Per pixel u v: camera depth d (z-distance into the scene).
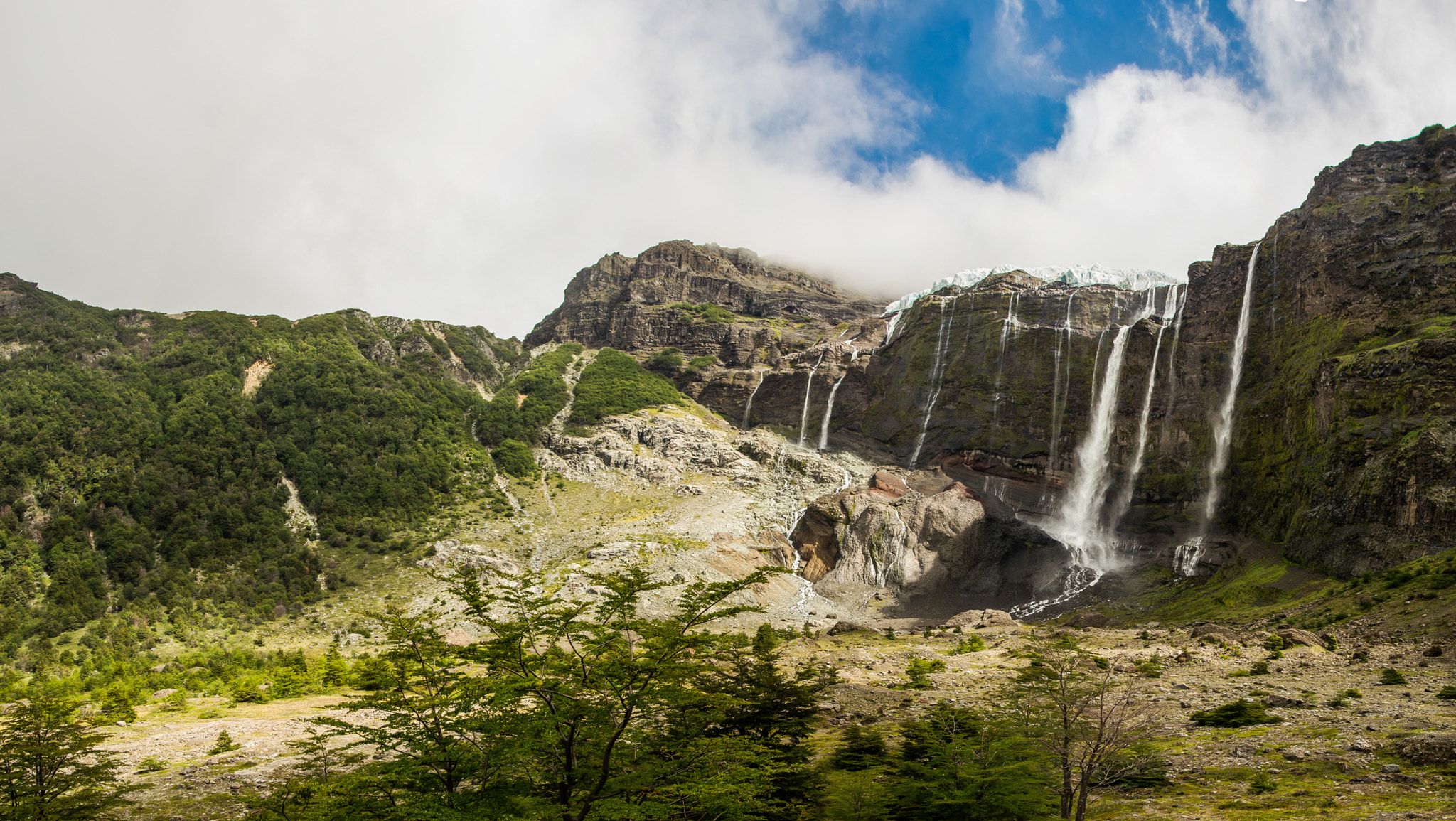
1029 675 32.84
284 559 134.25
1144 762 33.69
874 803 30.89
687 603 25.06
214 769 46.69
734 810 24.97
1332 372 112.88
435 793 24.17
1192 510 138.38
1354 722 40.81
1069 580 136.75
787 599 138.50
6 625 104.44
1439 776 30.56
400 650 25.64
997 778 28.67
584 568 130.12
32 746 30.91
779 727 34.25
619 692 24.20
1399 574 85.50
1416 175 121.31
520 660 25.39
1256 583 108.56
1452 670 56.75
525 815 21.83
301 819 24.98
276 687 79.31
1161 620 109.19
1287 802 29.62
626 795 23.88
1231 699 50.69
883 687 64.19
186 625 114.00
